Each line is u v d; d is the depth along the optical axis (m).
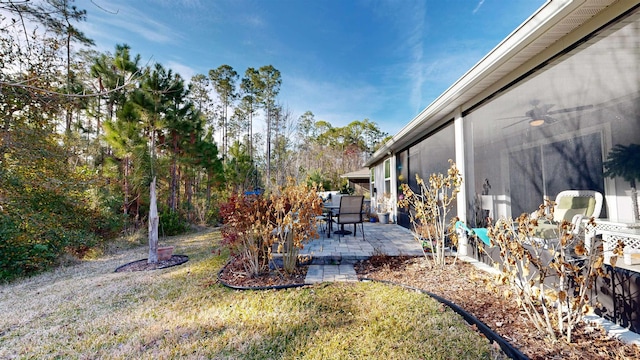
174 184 10.58
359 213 6.41
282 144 22.41
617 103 2.60
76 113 7.73
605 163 2.78
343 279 3.77
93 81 9.73
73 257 5.71
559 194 3.29
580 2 2.31
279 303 3.06
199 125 11.08
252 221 3.98
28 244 4.98
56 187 5.72
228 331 2.52
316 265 4.44
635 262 2.39
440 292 3.14
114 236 7.62
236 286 3.60
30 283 4.26
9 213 4.96
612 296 2.33
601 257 1.97
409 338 2.26
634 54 2.39
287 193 4.43
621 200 2.63
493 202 4.19
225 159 17.88
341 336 2.36
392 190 9.37
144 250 6.70
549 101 3.26
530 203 3.67
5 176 5.00
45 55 5.17
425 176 6.55
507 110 3.85
